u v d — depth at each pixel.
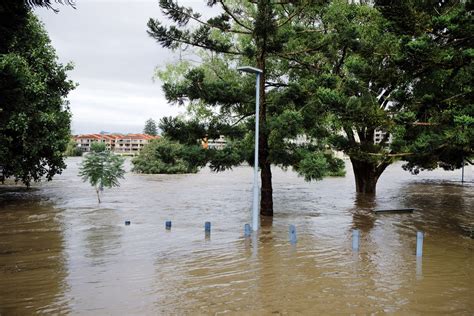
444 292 8.26
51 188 30.27
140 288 8.45
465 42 12.75
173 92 16.27
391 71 14.32
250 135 18.67
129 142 120.88
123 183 35.56
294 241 12.59
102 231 14.66
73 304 7.57
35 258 10.89
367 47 15.79
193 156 16.22
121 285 8.65
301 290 8.34
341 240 13.23
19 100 6.92
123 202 22.98
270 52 16.67
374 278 9.16
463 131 11.80
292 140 17.47
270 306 7.46
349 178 43.75
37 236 13.77
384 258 10.95
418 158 15.69
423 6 13.05
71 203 22.36
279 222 16.55
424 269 9.91
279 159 16.25
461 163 22.09
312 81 16.61
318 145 18.72
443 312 7.24
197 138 16.95
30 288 8.46
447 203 23.47
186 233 14.30
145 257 10.99
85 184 33.34
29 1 5.63
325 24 20.66
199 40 16.70
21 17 6.12
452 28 11.78
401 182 40.28
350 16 21.23
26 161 23.59
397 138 15.51
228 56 21.48
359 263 10.41
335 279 9.06
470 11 12.58
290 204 22.66
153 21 16.27
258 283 8.77
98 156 22.80
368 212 19.67
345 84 17.00
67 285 8.65
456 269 9.92
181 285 8.64
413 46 11.73
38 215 18.25
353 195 27.27
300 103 17.05
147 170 48.94
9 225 15.82
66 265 10.20
